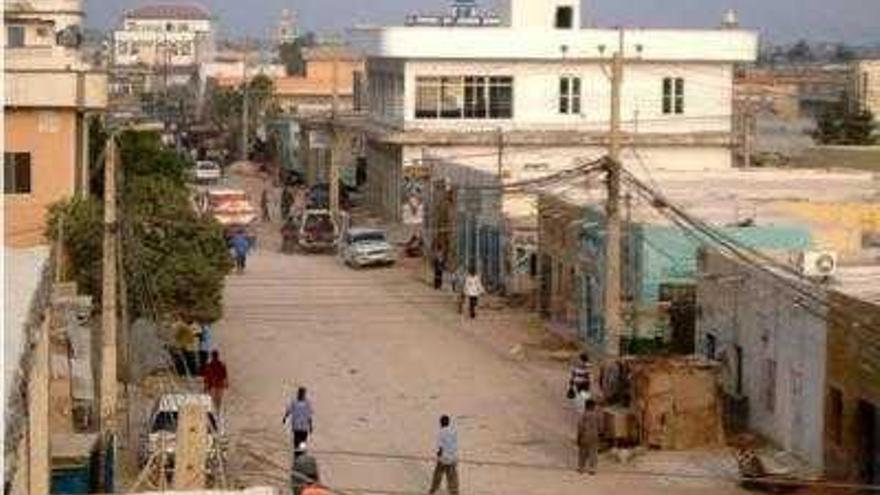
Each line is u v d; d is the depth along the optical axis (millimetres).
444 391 51562
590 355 57719
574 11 109875
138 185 53375
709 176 77812
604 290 53688
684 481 39719
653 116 105000
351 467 40906
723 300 47969
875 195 68000
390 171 108000
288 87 193500
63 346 36250
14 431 12969
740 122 116562
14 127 54031
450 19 111438
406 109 103000
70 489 30703
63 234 47969
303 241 91500
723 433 43594
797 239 54781
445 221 87250
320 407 48750
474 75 103312
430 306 70875
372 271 83562
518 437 44969
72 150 54562
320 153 130000
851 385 38031
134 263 47969
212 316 51688
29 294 18750
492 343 61125
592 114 104375
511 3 109188
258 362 56250
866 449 37844
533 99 103875
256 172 150000
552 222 66688
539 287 68750
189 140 170250
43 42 67375
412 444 43812
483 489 38688
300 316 67000
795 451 41844
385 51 103625
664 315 55531
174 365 49969
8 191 53938
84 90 54469
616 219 45844
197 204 76688
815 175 78938
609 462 41875
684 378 42969
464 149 102500
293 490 34781
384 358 57500
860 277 43594
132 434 40125
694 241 55719
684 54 104938
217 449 33375
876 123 165250
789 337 42281
